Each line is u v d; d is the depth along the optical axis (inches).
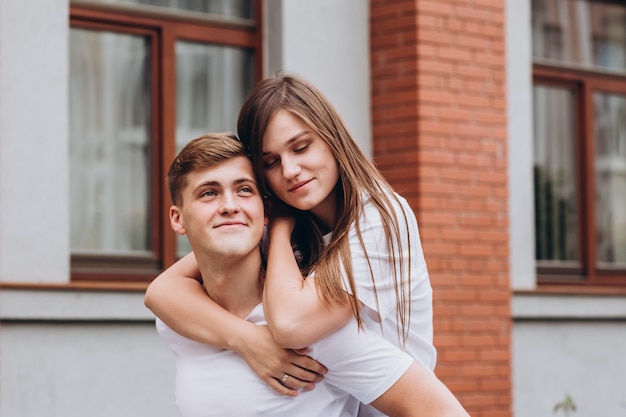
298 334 116.5
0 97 249.1
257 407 120.6
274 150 120.6
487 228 294.7
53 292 248.7
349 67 290.5
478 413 292.7
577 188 342.6
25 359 247.8
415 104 284.7
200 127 280.5
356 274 119.1
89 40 267.7
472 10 294.0
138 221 271.6
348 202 121.6
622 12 353.1
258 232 120.1
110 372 257.0
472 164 292.2
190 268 129.4
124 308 256.8
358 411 127.3
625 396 334.0
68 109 263.0
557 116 340.5
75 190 264.5
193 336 122.1
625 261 350.3
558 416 321.4
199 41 280.2
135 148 272.2
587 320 328.5
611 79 349.4
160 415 262.4
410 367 119.3
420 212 283.7
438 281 286.4
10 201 249.1
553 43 339.6
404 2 287.0
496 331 296.4
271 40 285.7
